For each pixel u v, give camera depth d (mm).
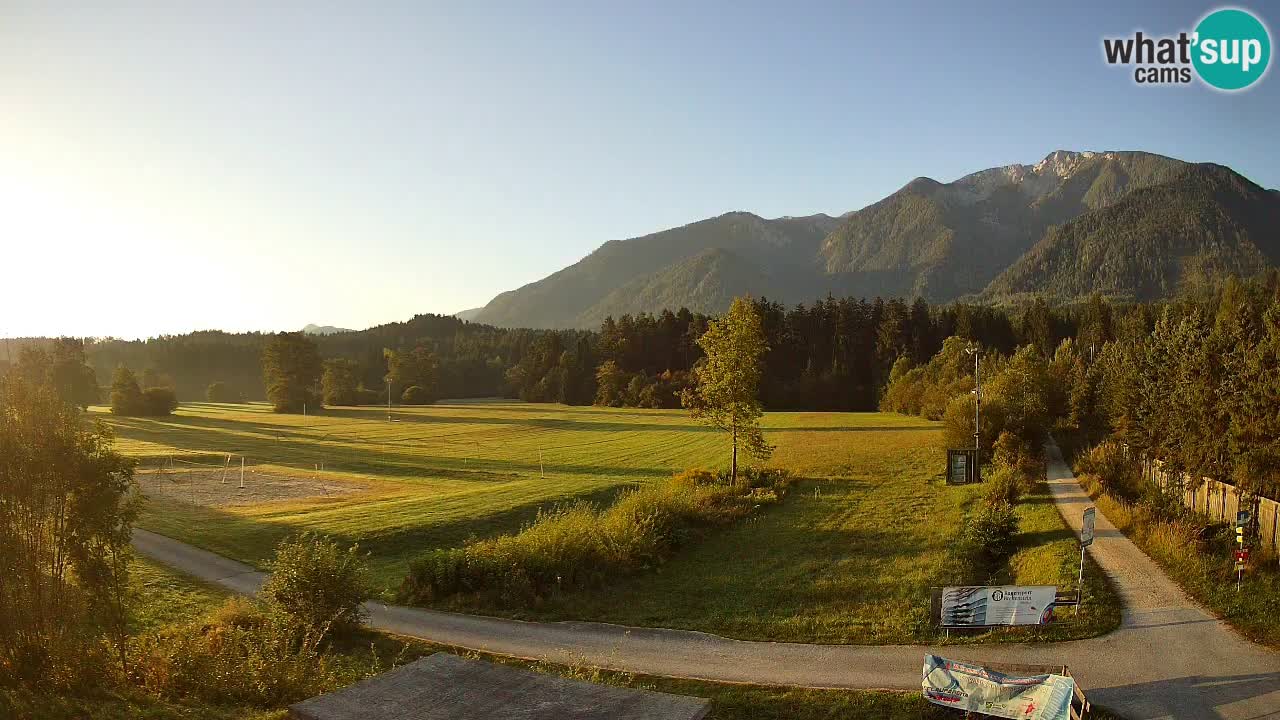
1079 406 74125
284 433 103500
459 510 41375
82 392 120438
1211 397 32312
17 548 13555
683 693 15586
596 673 15820
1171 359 39438
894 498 44094
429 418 130250
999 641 17969
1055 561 24766
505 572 25297
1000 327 158875
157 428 107938
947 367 99438
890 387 127688
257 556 31438
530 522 39750
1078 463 51781
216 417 130250
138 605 22297
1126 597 20625
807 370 152500
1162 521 28125
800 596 24109
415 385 175125
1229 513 28734
